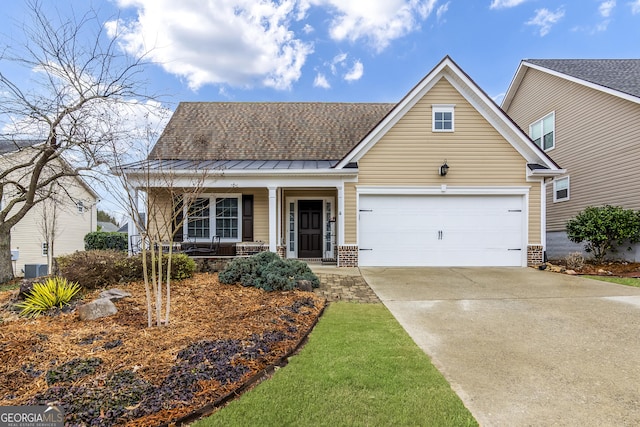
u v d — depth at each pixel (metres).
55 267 6.70
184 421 2.56
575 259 9.73
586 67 14.02
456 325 4.93
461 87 10.54
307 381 3.18
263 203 11.76
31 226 17.06
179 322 4.58
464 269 9.98
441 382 3.21
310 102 15.73
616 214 10.14
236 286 6.74
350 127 13.93
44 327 4.32
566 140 13.73
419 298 6.54
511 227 10.61
